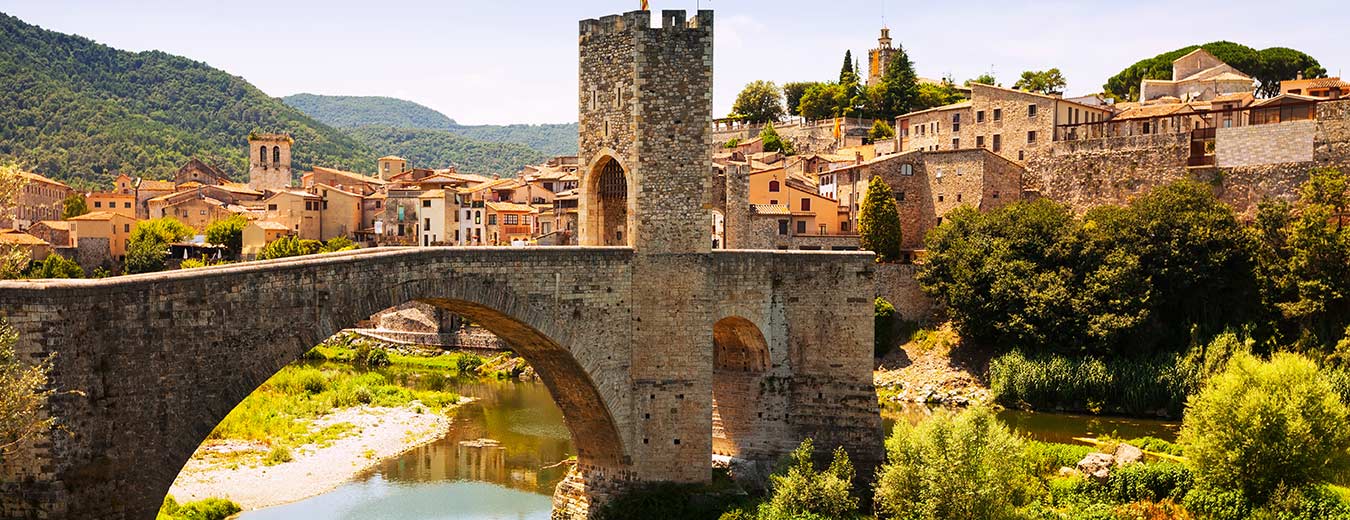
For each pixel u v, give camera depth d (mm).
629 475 59750
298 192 192750
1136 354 102062
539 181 182500
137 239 170625
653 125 58531
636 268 58719
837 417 64250
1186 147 125812
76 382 35750
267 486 71875
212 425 39938
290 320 42781
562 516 62344
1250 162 120750
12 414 33438
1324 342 95812
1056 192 136375
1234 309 103125
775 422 64875
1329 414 61156
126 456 37250
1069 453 72000
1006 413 99438
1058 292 103375
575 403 60406
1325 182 106938
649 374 59125
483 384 122188
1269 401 60375
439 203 174250
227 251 177375
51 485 35500
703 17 59219
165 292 38219
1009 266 107438
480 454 83938
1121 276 103000
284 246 166375
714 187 124312
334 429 89812
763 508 56812
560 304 55562
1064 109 145500
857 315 64125
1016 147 148250
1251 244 103188
